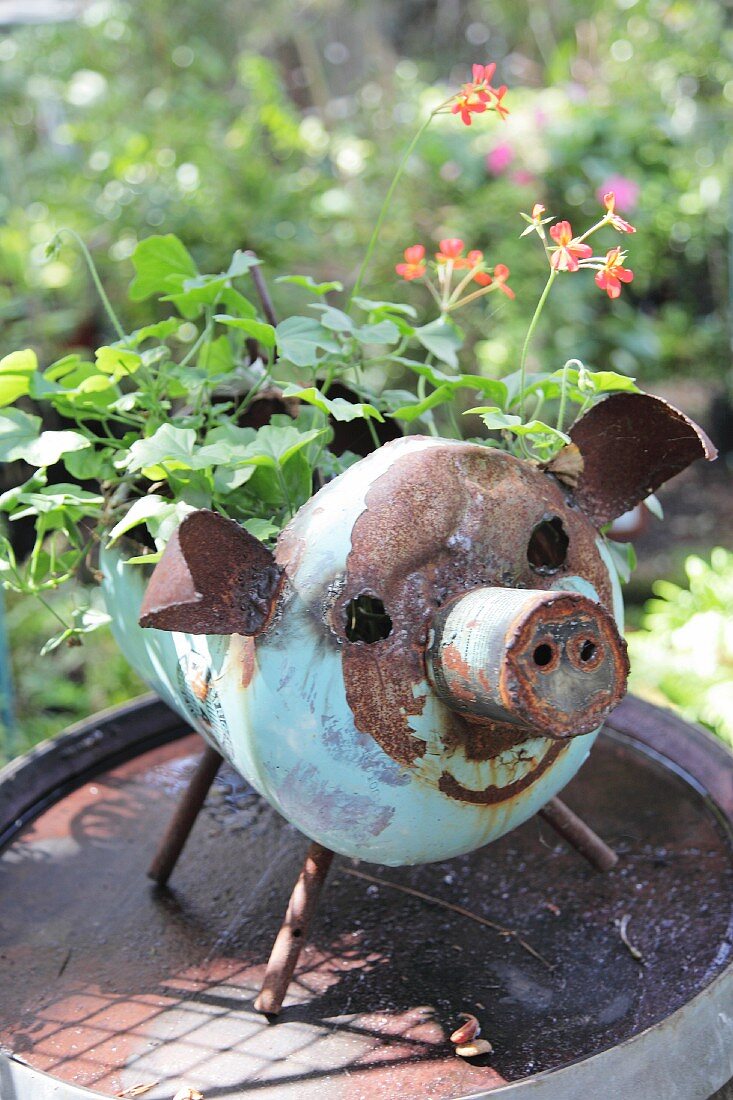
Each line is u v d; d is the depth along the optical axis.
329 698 1.01
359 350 1.50
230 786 1.73
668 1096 1.07
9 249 3.27
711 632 2.54
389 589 1.00
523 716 0.90
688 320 4.18
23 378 1.25
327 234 3.64
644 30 4.33
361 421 1.52
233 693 1.07
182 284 1.37
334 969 1.30
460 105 1.29
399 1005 1.23
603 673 0.94
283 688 1.02
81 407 1.34
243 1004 1.25
